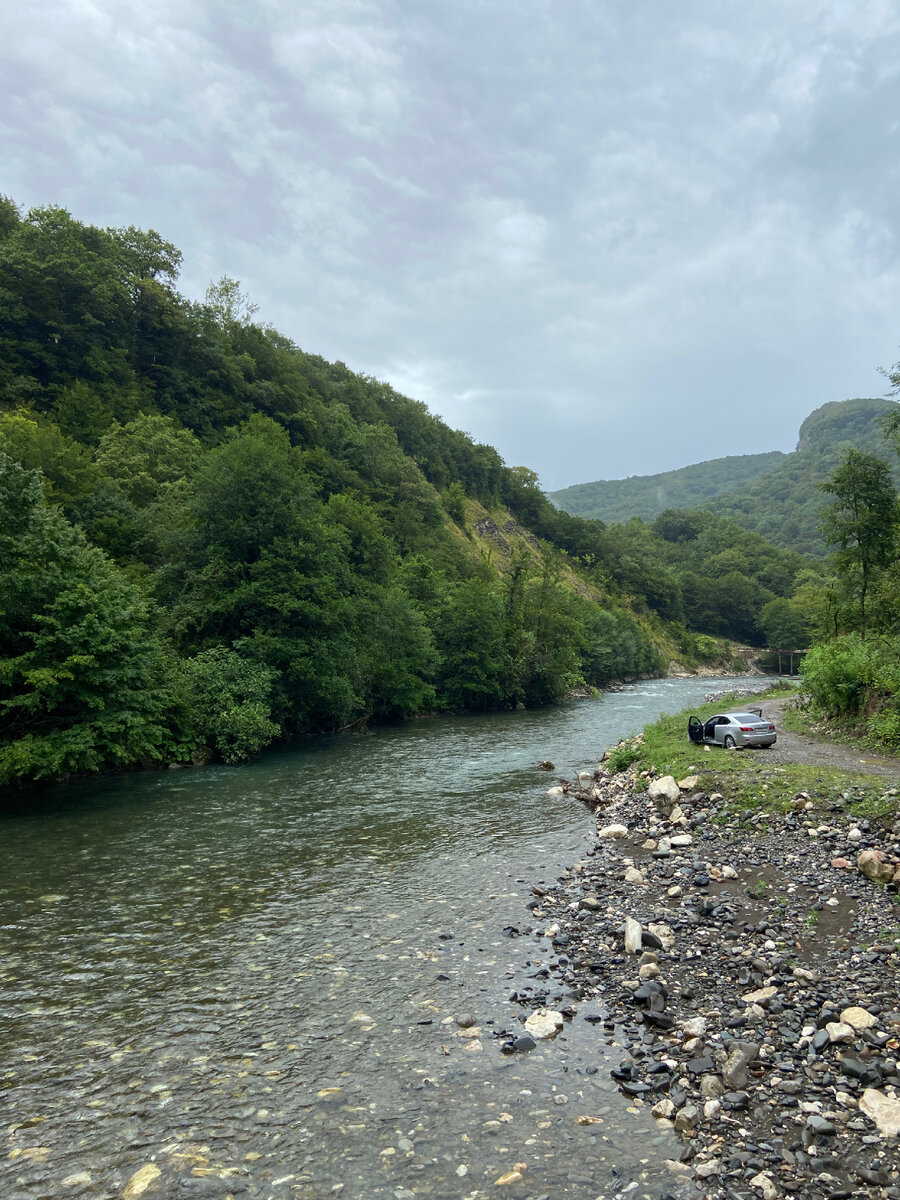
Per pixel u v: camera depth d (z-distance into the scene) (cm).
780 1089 708
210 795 2439
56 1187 601
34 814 2162
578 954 1090
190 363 9212
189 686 3300
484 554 11788
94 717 2684
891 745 2527
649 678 12656
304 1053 821
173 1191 593
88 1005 952
